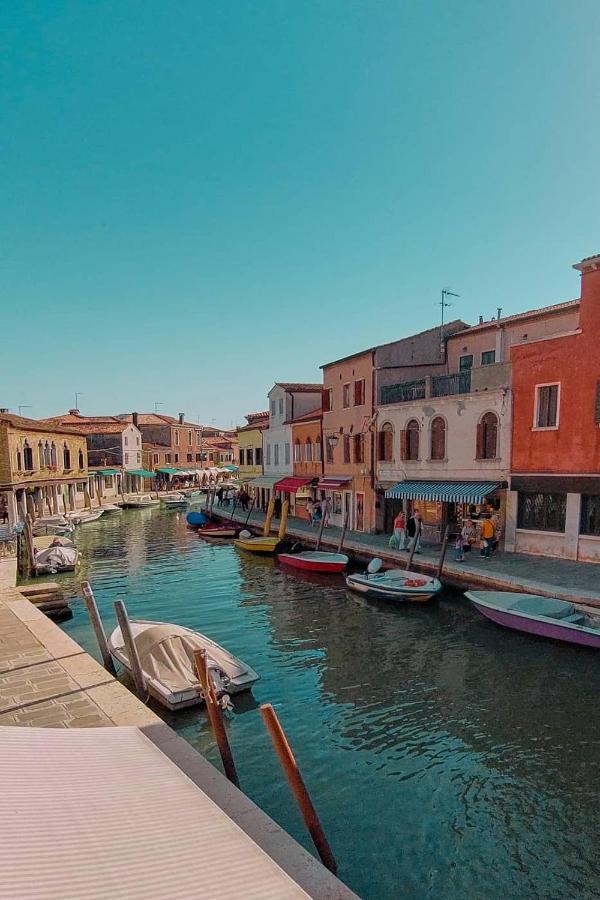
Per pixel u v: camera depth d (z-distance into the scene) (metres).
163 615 16.97
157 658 10.91
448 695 10.87
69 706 8.20
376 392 26.00
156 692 10.22
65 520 38.69
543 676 11.62
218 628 15.48
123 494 60.41
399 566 20.25
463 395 21.41
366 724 9.77
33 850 3.68
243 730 9.58
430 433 23.08
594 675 11.59
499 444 20.20
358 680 11.66
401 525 22.14
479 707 10.34
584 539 17.61
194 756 6.65
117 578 22.80
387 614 16.31
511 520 19.81
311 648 13.66
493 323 23.62
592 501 17.55
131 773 5.07
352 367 28.03
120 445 64.81
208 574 23.08
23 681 9.22
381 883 6.25
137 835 4.07
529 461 19.08
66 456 45.28
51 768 4.91
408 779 8.16
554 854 6.68
